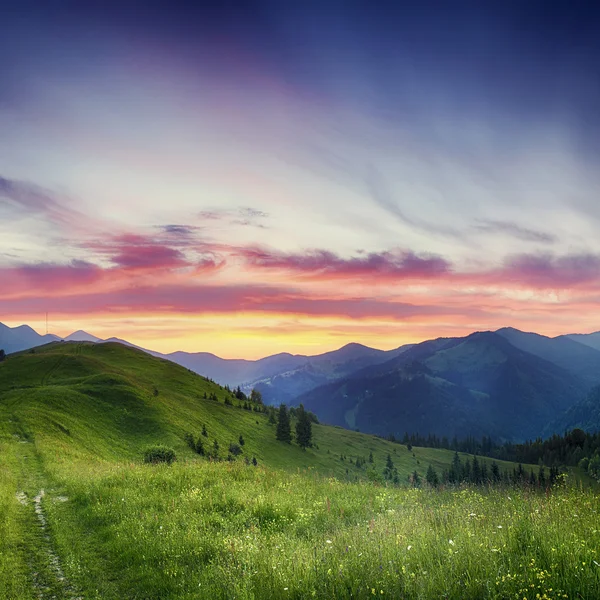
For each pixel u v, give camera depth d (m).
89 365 160.75
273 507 13.27
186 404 167.62
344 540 8.62
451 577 6.14
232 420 181.38
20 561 10.80
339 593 6.43
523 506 9.39
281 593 6.77
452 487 14.63
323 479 20.61
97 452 65.88
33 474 28.62
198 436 120.56
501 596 5.50
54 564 10.66
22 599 8.58
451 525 8.66
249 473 20.41
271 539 10.06
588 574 5.48
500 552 6.62
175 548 10.30
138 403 121.19
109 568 10.15
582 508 8.62
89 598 8.61
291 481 19.16
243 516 12.77
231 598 7.23
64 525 14.09
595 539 6.55
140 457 80.38
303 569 7.38
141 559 10.12
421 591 5.85
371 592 6.21
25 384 137.88
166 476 18.89
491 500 10.99
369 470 47.00
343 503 14.02
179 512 13.24
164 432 109.56
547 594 5.38
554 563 6.04
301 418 196.38
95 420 102.06
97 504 15.59
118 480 19.36
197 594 7.71
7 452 38.31
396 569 6.73
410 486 18.27
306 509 13.23
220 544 10.05
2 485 21.30
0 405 82.44
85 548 11.69
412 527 8.98
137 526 12.41
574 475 11.05
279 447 173.50
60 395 106.38
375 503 14.22
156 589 8.51
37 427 63.12
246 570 8.04
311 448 196.62
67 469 29.69
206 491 15.95
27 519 15.41
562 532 7.02
